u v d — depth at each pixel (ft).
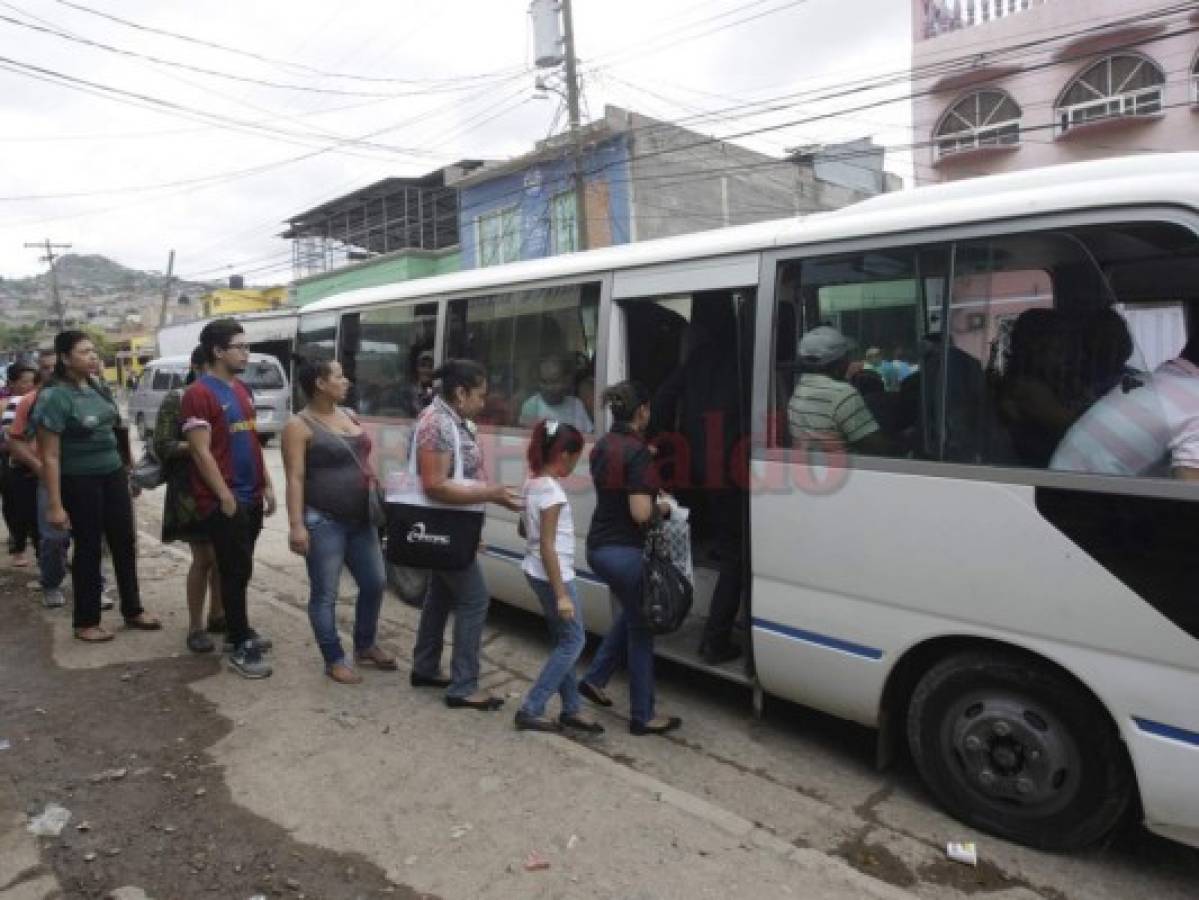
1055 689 9.66
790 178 73.92
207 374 15.38
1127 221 9.05
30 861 9.81
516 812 10.64
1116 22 38.22
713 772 12.19
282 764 11.97
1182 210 8.70
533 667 16.40
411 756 12.14
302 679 15.08
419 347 19.76
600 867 9.48
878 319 11.05
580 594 15.48
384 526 15.37
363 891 9.20
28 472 22.71
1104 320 9.50
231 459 15.34
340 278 92.63
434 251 83.56
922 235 10.57
